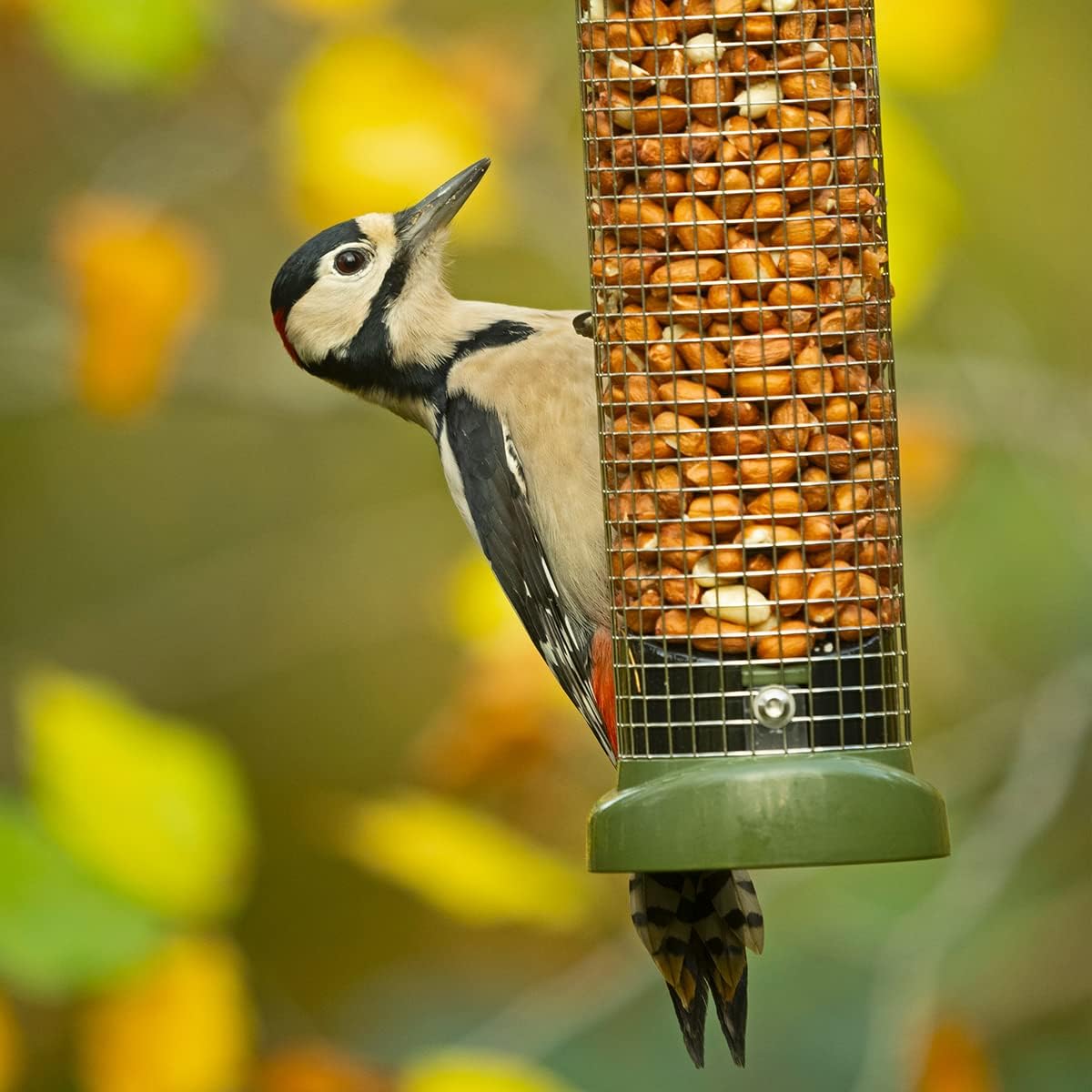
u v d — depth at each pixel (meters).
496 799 11.01
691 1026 9.17
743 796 7.83
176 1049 8.58
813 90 8.68
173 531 16.06
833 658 8.59
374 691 15.62
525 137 12.46
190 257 11.13
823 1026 11.09
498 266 14.55
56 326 13.64
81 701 8.77
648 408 8.83
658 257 8.80
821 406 8.70
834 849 7.78
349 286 10.78
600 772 11.11
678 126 8.76
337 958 14.20
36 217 14.62
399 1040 11.99
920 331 13.92
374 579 15.73
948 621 12.90
